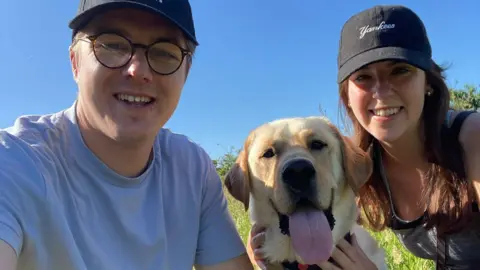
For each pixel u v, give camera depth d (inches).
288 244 28.3
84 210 19.5
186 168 23.5
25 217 17.2
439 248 30.4
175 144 24.1
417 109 26.8
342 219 28.8
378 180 31.3
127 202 20.4
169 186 22.5
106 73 19.3
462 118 27.3
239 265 24.6
